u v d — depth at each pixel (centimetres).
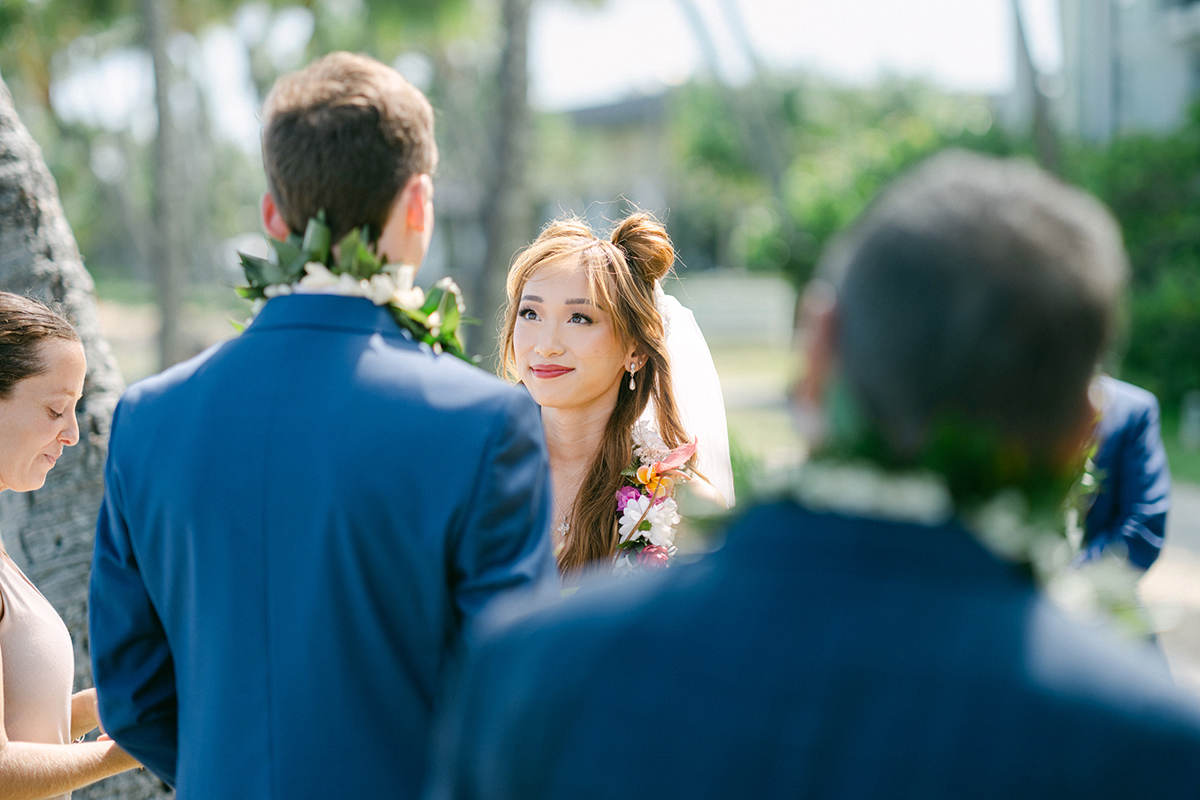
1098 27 1800
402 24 1958
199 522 144
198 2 2331
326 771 138
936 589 83
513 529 141
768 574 87
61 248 270
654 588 93
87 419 266
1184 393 1336
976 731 78
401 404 141
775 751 81
